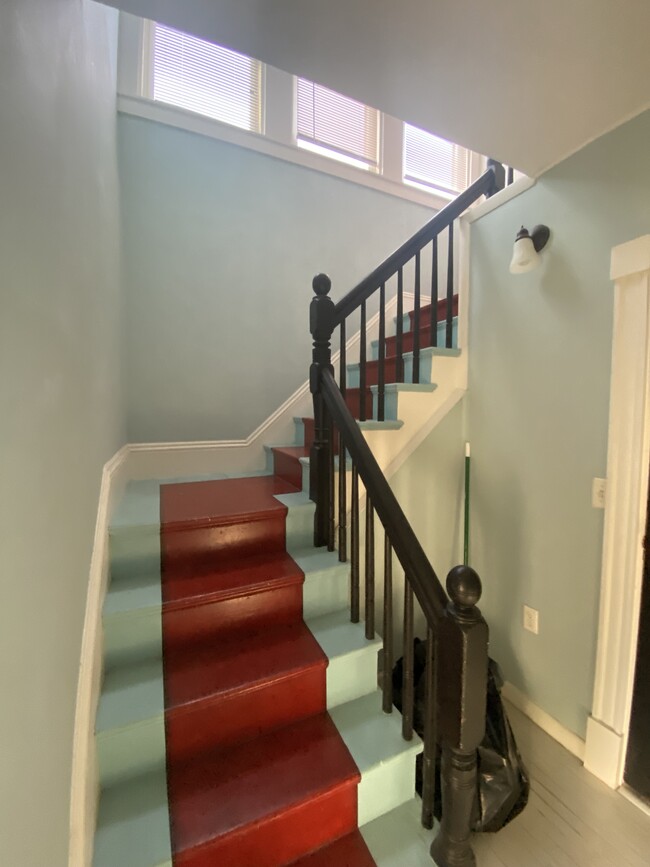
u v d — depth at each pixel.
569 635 1.70
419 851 1.14
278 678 1.31
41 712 0.73
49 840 0.73
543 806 1.44
